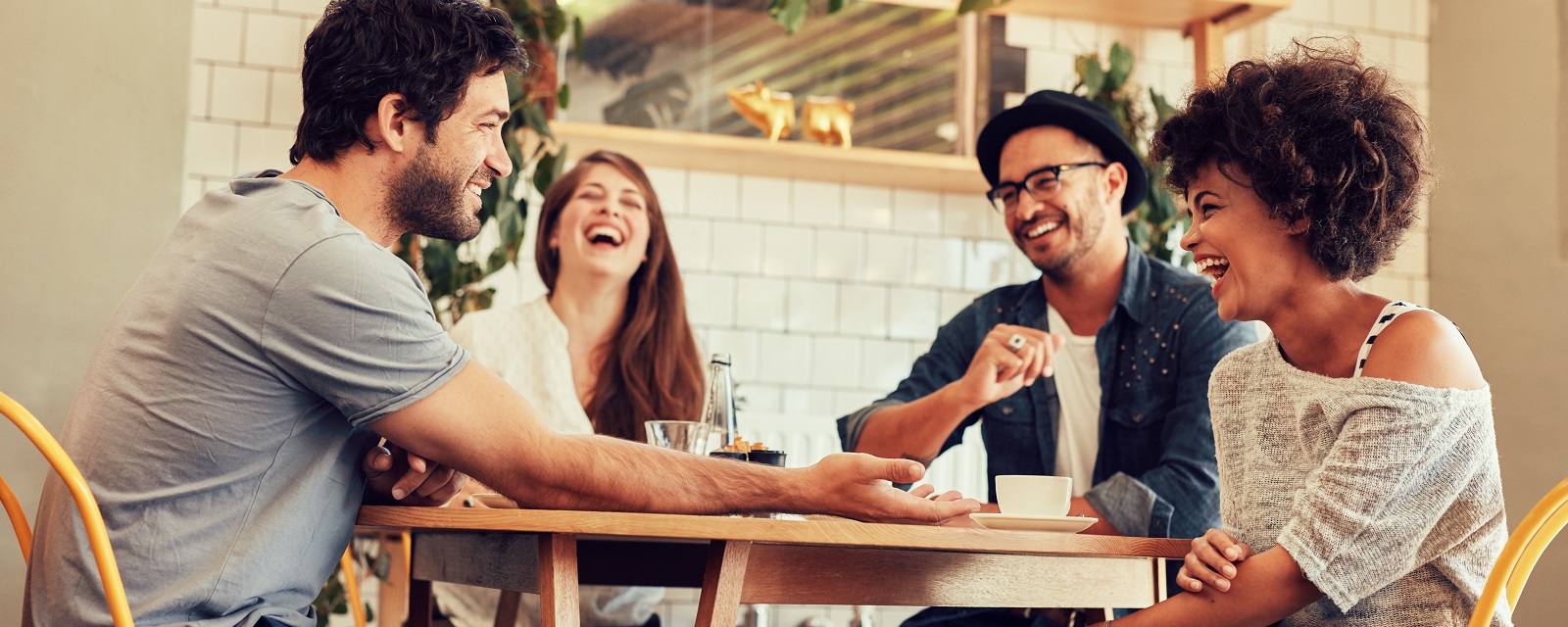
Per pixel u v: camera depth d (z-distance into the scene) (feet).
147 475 3.94
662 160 10.49
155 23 7.89
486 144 4.77
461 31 4.60
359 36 4.50
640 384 8.64
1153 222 10.12
